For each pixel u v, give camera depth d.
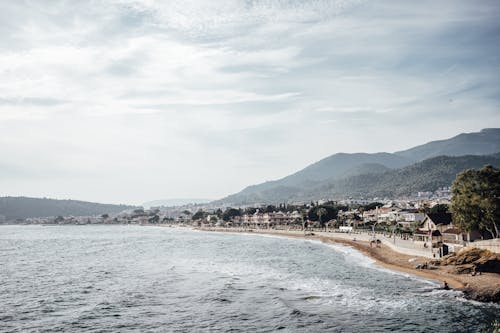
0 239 197.38
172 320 41.31
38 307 47.41
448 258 67.88
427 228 106.19
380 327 38.19
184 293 53.41
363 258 88.81
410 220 166.12
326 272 69.56
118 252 116.62
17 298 52.16
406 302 46.62
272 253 106.12
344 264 79.62
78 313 44.25
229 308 45.50
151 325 39.78
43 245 151.38
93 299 51.03
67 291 56.34
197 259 93.69
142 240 177.12
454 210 74.62
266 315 42.53
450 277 58.34
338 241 136.75
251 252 109.94
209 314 43.25
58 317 43.00
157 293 53.59
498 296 46.38
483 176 73.31
